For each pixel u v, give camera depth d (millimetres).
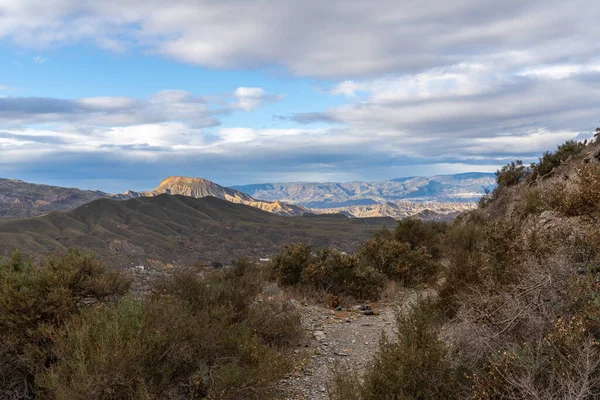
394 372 3807
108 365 3637
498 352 3596
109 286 5961
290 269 11195
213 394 4160
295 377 5402
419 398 3783
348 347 6613
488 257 5867
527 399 2932
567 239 5375
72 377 3633
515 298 4008
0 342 4262
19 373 4355
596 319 3271
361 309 9469
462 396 3662
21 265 5801
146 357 4004
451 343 4488
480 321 4098
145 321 4461
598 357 2949
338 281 10734
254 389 4344
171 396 4105
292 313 7305
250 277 8297
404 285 11805
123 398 3713
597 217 5340
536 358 3184
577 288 3834
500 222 6008
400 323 4891
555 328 3336
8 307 4371
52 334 4512
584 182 5699
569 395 2729
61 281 5195
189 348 4336
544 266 4395
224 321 5562
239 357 4836
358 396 3898
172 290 6625
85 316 4645
